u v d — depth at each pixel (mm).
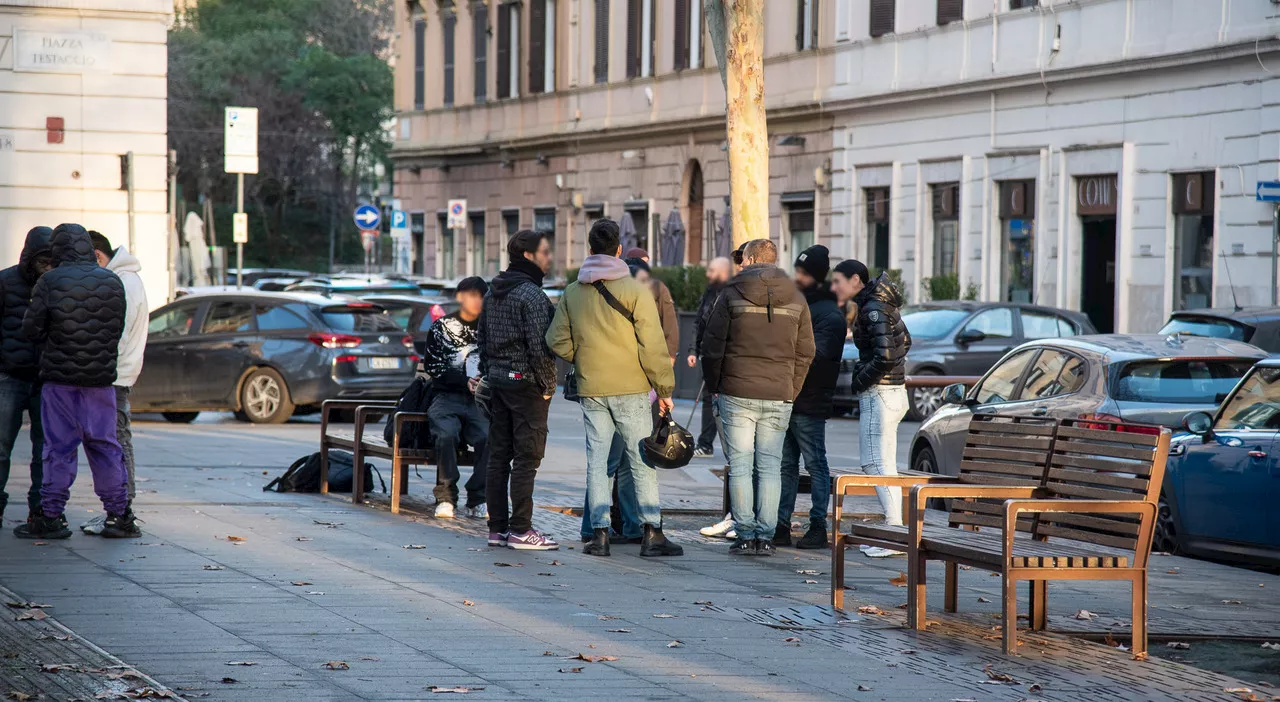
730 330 19656
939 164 58062
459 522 22250
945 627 15328
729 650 13969
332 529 21047
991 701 12328
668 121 73312
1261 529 20219
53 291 18938
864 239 62781
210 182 154625
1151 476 14289
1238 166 45656
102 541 19281
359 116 156875
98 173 43562
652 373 19297
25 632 13797
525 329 19578
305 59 156625
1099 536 14820
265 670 12656
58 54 43031
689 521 23594
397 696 11930
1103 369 23359
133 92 43688
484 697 11992
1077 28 51500
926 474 16859
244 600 15625
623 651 13797
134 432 36000
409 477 27953
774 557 19922
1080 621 15852
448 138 94688
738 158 28672
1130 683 13062
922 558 15203
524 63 86688
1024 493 15625
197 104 151875
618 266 19438
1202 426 21000
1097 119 51062
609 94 79000
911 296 59281
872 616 15859
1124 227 50000
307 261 160750
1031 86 53531
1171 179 48406
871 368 19781
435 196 97125
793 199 66250
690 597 16641
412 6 98875
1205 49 46094
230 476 27109
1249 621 16156
